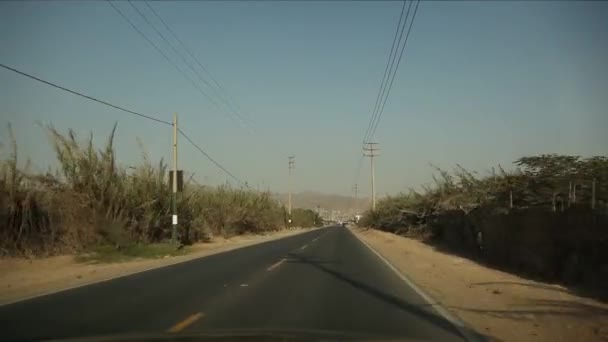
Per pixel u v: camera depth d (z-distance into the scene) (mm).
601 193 25344
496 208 29234
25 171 27141
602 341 9844
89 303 13484
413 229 58438
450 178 44812
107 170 32188
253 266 24281
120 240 31672
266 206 80062
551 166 28094
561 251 19625
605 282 16203
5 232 26016
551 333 10516
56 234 28875
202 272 21547
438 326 10922
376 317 11719
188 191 45375
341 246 41750
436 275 21672
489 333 10484
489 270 24141
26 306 13000
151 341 8766
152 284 17516
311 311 12391
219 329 10039
